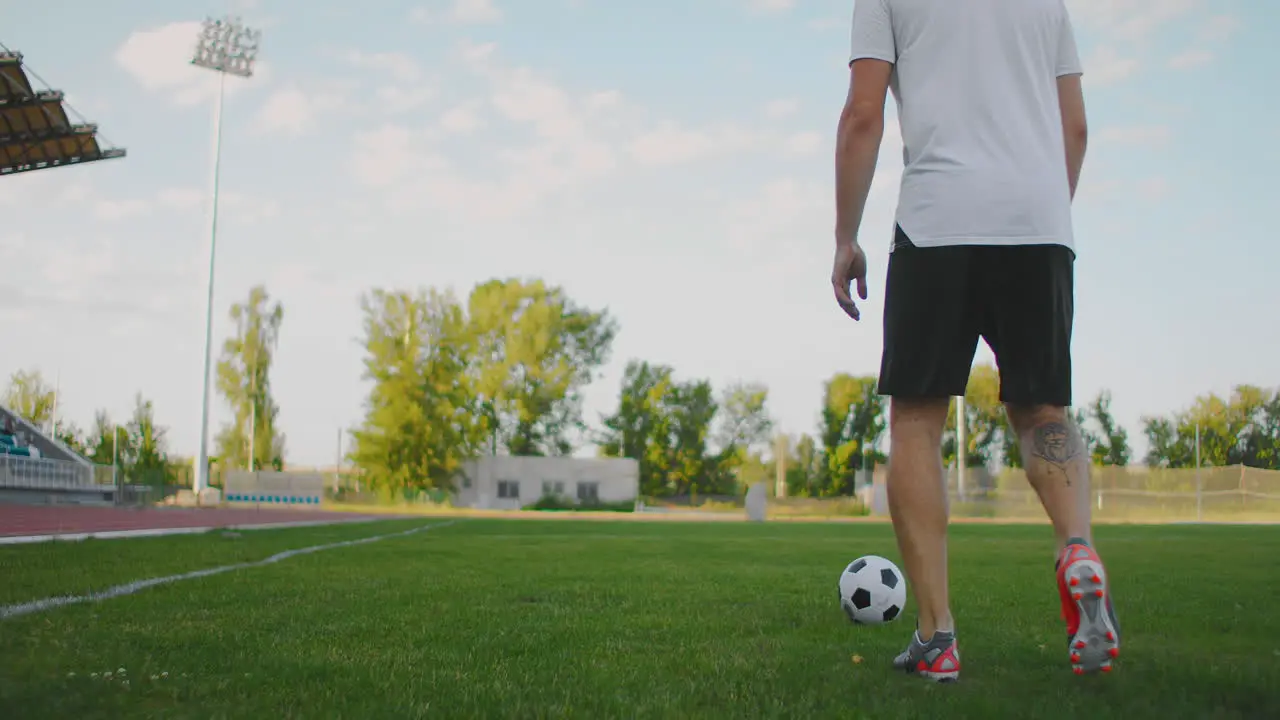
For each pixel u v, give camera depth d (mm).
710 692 2459
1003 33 2680
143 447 63500
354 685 2553
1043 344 2559
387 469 58062
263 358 61750
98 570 6293
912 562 2660
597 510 56156
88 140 25125
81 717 2152
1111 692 2410
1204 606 4773
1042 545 12500
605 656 3129
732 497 74250
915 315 2596
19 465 29422
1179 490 40250
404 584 5727
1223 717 2115
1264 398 71750
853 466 74438
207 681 2590
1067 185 2682
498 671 2807
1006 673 2725
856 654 3146
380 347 58594
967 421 71312
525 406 60969
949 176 2588
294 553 8867
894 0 2738
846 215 2742
